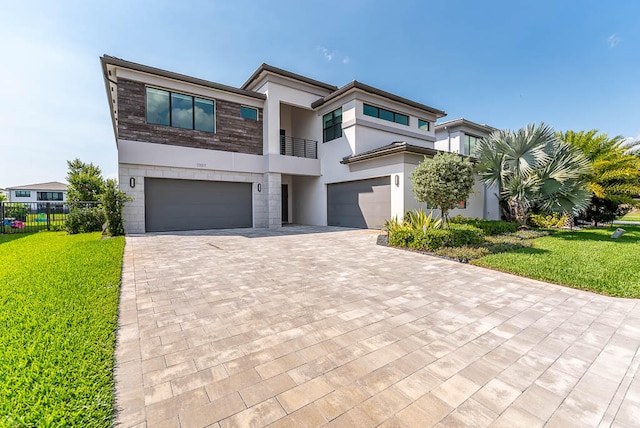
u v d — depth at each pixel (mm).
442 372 2324
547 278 5016
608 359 2566
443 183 7531
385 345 2758
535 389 2129
